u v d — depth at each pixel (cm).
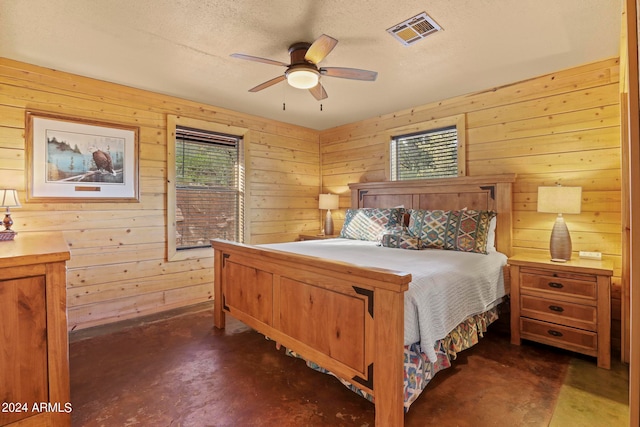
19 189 274
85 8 199
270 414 179
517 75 299
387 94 350
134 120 334
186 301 372
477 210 322
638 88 94
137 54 258
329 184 501
